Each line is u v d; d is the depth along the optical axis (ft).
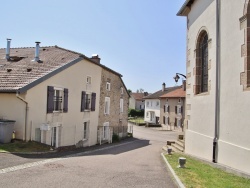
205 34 36.86
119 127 99.25
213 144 30.83
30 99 46.11
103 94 81.66
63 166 28.02
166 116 170.19
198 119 36.96
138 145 77.97
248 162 23.85
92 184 20.68
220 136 30.01
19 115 45.37
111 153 49.39
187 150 41.32
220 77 30.19
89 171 25.71
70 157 38.47
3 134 42.01
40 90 48.83
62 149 52.26
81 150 55.98
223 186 20.35
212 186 20.22
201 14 36.83
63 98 57.16
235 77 26.86
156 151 54.24
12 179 21.22
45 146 46.21
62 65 55.98
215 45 31.63
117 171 26.32
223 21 29.81
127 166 29.94
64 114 57.88
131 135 114.52
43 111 49.90
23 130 45.16
